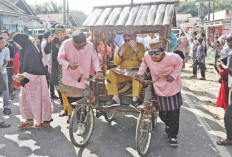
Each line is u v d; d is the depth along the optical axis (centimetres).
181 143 431
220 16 3453
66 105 539
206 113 602
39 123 480
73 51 417
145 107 371
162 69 382
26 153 388
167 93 390
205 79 1071
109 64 479
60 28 521
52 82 540
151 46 362
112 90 419
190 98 750
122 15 442
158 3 451
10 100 712
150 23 402
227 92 540
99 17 453
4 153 388
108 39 459
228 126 416
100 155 384
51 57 589
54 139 441
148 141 400
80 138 443
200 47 1061
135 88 407
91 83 444
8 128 493
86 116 418
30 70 457
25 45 461
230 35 452
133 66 438
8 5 1995
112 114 545
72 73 428
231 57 452
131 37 422
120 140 440
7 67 679
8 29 1591
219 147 415
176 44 623
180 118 562
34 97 471
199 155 387
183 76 1150
